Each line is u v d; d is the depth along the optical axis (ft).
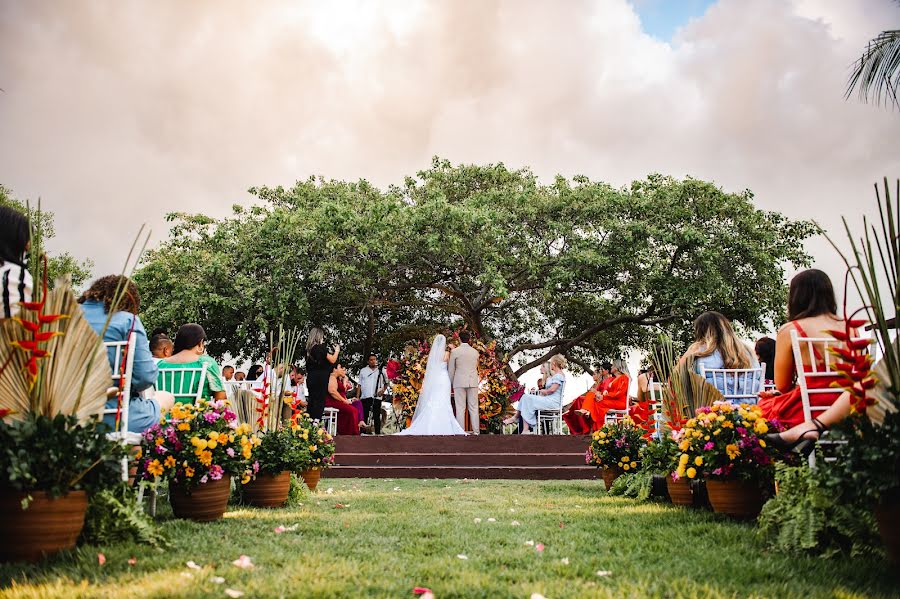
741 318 65.05
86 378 10.18
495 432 48.01
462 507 18.95
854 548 10.50
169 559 10.27
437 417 42.22
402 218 59.98
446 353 44.45
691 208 63.10
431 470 36.14
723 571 9.79
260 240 61.82
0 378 9.83
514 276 65.05
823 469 10.21
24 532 9.46
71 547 10.00
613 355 75.61
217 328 64.64
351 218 59.41
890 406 9.71
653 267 62.54
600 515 16.53
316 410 37.73
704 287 60.80
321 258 62.03
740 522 14.64
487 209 60.80
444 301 72.59
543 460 36.96
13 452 9.36
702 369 18.72
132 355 12.34
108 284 13.62
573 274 60.08
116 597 7.99
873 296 9.41
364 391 53.72
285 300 57.98
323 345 38.68
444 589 8.77
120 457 10.48
